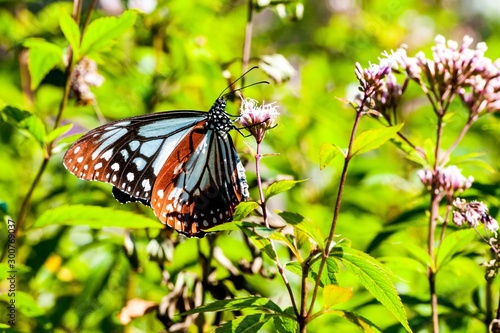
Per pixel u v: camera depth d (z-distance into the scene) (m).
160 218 0.93
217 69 1.05
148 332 1.01
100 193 1.01
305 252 0.99
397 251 1.02
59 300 1.00
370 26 1.31
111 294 1.01
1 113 0.94
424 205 0.97
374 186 1.07
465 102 0.93
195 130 0.93
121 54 1.06
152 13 1.05
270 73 0.98
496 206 0.97
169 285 0.96
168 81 1.05
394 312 0.88
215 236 0.95
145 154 0.93
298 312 0.89
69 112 1.05
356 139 0.87
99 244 1.00
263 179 0.95
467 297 1.01
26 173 1.05
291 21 1.01
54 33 1.06
